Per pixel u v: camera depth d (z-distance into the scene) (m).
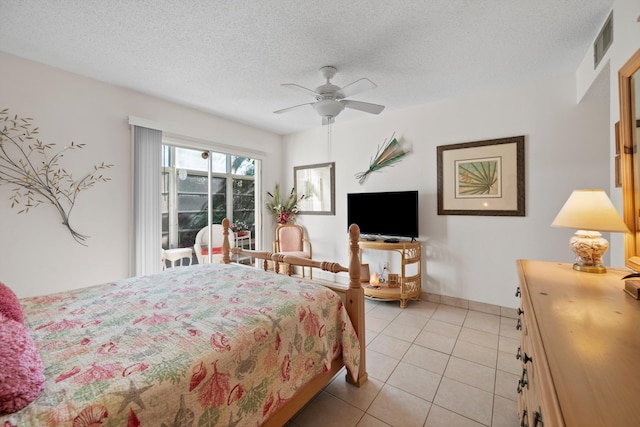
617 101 1.65
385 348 2.40
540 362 0.69
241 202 4.34
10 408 0.75
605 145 2.51
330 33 2.00
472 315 3.04
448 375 2.02
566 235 2.70
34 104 2.37
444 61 2.39
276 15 1.81
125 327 1.27
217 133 3.82
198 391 1.01
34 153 2.38
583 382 0.60
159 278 2.06
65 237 2.54
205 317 1.37
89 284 2.68
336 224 4.28
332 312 1.74
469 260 3.19
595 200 1.48
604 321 0.91
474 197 3.12
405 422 1.60
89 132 2.67
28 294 2.35
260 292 1.73
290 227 4.57
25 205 2.34
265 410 1.26
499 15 1.81
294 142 4.73
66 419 0.75
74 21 1.86
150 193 3.08
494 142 2.98
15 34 1.99
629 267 1.39
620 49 1.58
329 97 2.43
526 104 2.83
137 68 2.50
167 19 1.84
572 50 2.24
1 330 0.89
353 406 1.73
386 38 2.05
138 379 0.91
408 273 3.66
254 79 2.71
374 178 3.86
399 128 3.63
